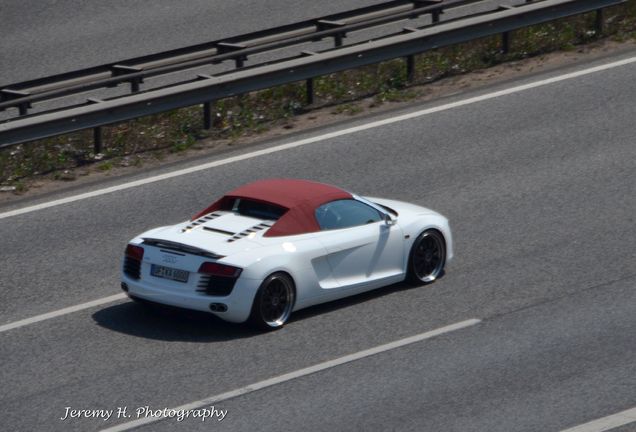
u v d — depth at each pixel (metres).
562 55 63.91
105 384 29.88
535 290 37.19
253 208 35.47
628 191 46.75
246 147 52.03
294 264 33.75
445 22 60.12
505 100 57.69
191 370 30.75
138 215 44.44
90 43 68.25
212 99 52.97
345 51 56.41
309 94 57.16
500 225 43.31
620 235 42.25
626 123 54.50
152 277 33.66
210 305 32.59
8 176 48.50
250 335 33.25
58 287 37.44
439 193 46.59
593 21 67.75
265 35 59.56
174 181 48.12
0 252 40.62
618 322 34.50
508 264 39.53
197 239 33.66
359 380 30.20
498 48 64.62
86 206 45.38
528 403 28.81
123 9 75.06
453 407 28.55
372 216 36.62
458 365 31.27
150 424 27.52
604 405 28.72
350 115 56.12
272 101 57.59
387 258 36.56
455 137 53.00
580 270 38.94
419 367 31.12
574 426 27.47
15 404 28.73
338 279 35.19
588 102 57.16
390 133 53.56
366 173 48.72
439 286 37.59
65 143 52.34
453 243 41.62
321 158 50.56
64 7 75.12
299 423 27.55
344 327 34.00
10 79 62.25
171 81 62.84
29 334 33.47
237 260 32.69
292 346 32.47
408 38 58.38
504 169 49.25
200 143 52.69
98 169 49.56
